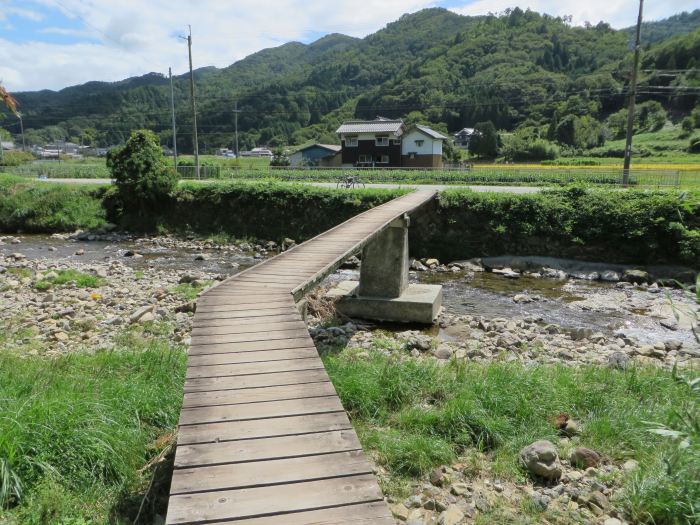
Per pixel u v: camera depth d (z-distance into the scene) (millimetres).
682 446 4164
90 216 26172
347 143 54312
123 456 5008
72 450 4773
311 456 3480
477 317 12453
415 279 17078
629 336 11273
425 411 6273
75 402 5391
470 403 6156
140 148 25172
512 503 4809
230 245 22734
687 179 28391
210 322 6109
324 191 22672
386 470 5297
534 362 9031
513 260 18547
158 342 9148
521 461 5316
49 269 16109
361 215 13430
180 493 3080
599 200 18438
